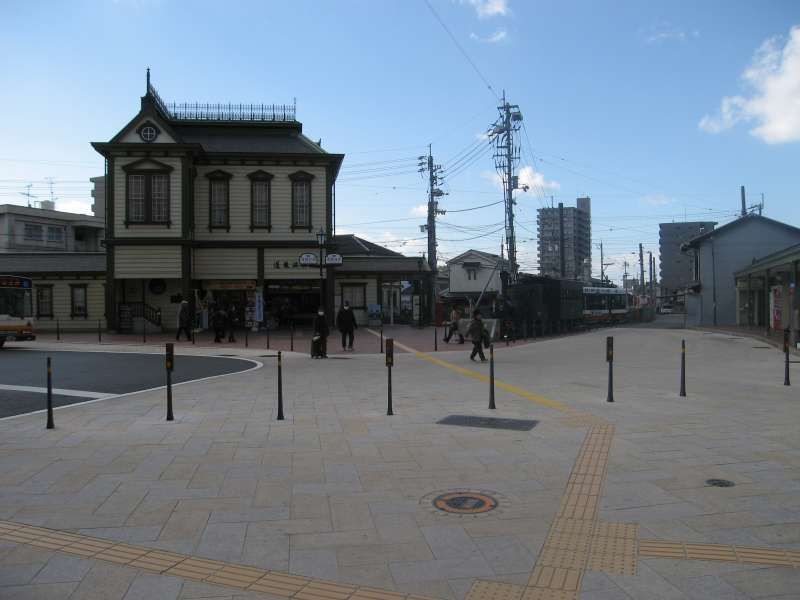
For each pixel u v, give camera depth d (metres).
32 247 55.94
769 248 43.59
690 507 5.55
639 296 88.12
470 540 4.89
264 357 21.44
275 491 6.14
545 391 12.59
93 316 36.75
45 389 13.30
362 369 17.28
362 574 4.32
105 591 4.07
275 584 4.18
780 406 10.66
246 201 34.56
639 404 10.89
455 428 8.95
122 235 32.25
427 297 45.06
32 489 6.23
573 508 5.56
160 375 15.99
